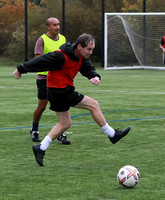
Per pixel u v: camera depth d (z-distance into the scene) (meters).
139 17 36.38
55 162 7.60
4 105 15.08
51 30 9.56
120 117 12.52
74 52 6.94
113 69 35.81
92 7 42.44
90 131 10.45
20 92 19.19
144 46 36.44
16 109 14.16
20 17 44.66
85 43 6.78
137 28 36.44
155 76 28.47
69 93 7.13
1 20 44.41
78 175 6.80
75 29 41.12
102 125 7.30
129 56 36.56
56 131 7.27
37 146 7.22
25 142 9.27
